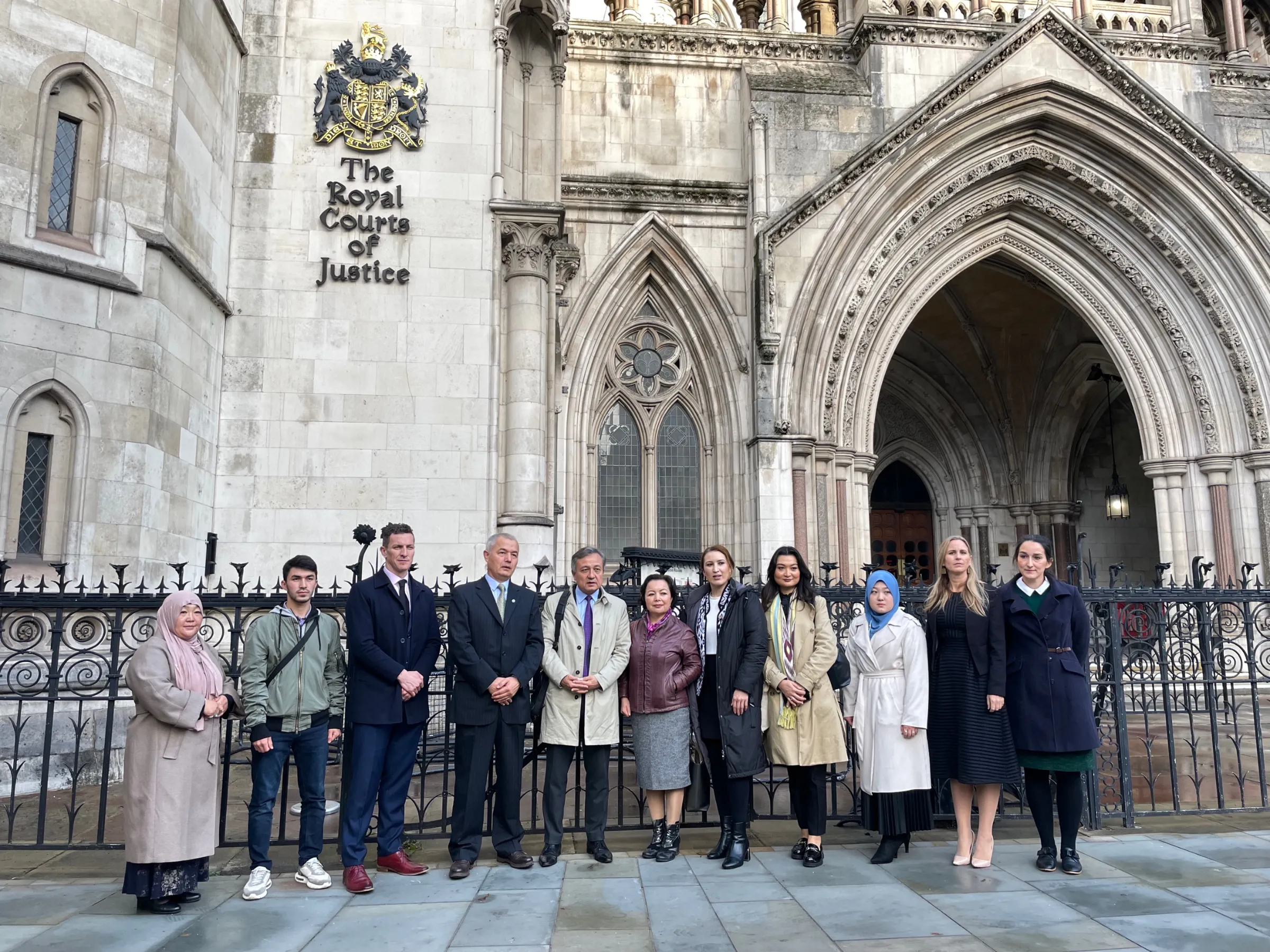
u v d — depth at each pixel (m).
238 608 6.41
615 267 15.76
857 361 15.92
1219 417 16.55
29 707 8.34
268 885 5.27
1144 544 23.44
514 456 11.82
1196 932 4.57
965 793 5.92
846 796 8.38
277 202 11.83
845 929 4.64
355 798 5.43
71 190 9.25
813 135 15.79
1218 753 7.36
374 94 12.13
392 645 5.60
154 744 4.97
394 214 11.98
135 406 9.34
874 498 23.84
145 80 9.76
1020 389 22.61
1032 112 16.00
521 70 12.99
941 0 16.75
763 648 5.85
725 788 6.06
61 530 8.83
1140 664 8.83
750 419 15.51
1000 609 5.87
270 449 11.41
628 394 16.22
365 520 11.42
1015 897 5.16
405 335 11.79
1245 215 16.03
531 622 5.93
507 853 5.80
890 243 15.86
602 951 4.36
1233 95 17.53
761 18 22.64
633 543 16.08
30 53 8.88
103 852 6.27
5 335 8.45
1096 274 17.23
